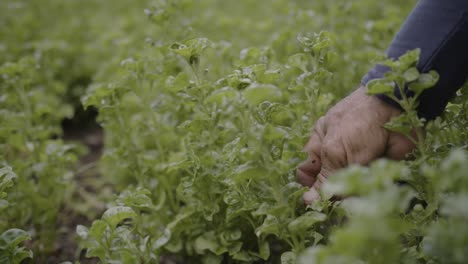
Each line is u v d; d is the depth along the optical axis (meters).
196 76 1.69
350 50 2.70
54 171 2.37
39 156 2.48
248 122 1.39
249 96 1.23
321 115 1.90
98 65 3.96
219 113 1.71
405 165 1.42
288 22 3.22
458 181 1.01
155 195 2.21
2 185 1.64
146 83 2.35
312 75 1.68
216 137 1.76
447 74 1.47
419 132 1.39
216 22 3.61
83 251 2.38
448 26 1.43
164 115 2.29
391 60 1.31
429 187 1.40
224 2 4.92
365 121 1.53
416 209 1.41
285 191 1.42
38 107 2.48
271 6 4.17
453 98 1.62
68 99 3.89
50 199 2.32
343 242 0.94
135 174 2.23
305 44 1.69
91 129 3.91
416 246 1.41
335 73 2.44
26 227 2.35
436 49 1.45
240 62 1.96
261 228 1.40
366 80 1.58
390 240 0.98
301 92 2.12
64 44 3.72
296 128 1.77
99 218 2.67
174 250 1.91
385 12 3.03
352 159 1.56
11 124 2.42
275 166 1.33
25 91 2.69
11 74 2.45
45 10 4.99
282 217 1.41
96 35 4.46
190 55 1.65
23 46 3.49
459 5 1.41
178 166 1.76
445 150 1.44
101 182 3.00
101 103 2.19
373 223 0.92
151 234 2.02
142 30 3.66
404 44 1.50
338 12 2.95
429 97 1.50
